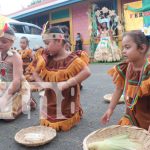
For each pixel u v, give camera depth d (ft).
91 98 12.96
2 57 10.27
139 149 5.74
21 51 17.52
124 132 6.35
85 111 10.71
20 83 10.41
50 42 8.59
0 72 10.27
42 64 8.80
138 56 6.76
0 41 9.93
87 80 18.83
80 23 39.37
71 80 8.58
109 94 13.06
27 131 8.34
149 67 6.71
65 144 7.70
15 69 10.12
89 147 5.63
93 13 35.99
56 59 8.87
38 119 10.00
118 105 11.19
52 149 7.39
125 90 7.22
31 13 45.50
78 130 8.73
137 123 7.17
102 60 33.76
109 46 33.35
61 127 8.70
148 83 6.67
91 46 36.19
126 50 6.79
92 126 9.02
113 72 7.53
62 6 40.73
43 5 43.21
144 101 7.04
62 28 9.28
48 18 44.91
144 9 21.93
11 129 9.08
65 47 9.00
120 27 32.78
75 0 37.35
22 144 7.60
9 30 9.90
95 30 35.81
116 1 34.76
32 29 30.35
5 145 7.77
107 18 34.19
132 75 7.05
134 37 6.66
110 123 9.17
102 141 5.84
